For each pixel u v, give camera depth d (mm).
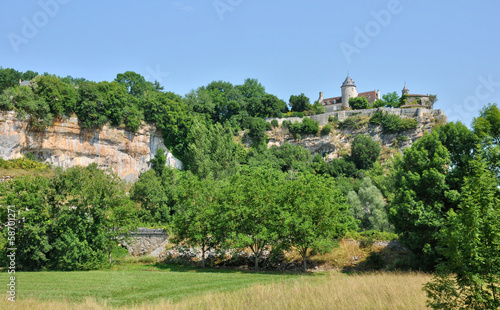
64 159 89562
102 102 94438
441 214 37719
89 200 48062
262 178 53969
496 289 15133
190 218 49031
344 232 44531
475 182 16125
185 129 111438
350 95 154875
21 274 39125
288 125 130125
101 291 29547
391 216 40562
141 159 103438
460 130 41281
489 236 15320
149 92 117812
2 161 77438
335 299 22000
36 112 84875
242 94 150500
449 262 16156
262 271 43594
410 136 120688
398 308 19828
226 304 22438
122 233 54219
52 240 45938
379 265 43000
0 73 118125
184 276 37500
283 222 42344
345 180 100750
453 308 15945
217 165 94000
